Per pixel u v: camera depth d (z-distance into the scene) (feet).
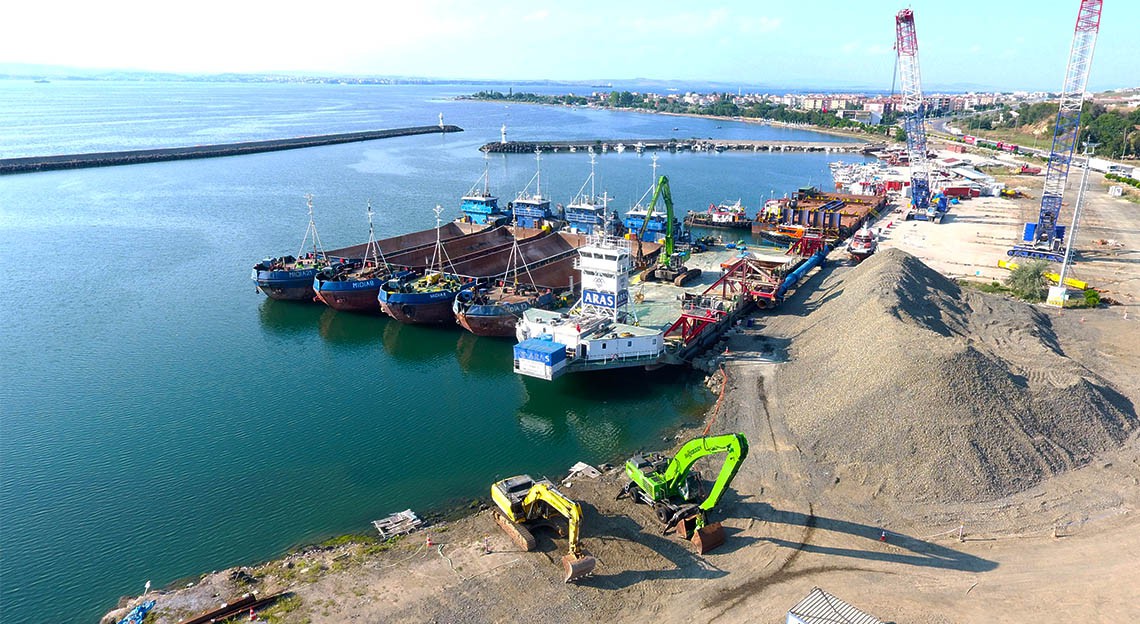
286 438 182.29
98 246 387.34
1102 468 150.30
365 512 148.46
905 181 629.10
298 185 622.54
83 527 142.72
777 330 249.55
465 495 155.63
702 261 346.95
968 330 223.92
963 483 142.20
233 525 143.33
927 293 246.27
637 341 213.25
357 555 129.18
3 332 257.96
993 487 142.00
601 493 147.64
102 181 615.98
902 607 111.65
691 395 207.92
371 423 191.93
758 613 111.45
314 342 255.70
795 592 116.06
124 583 125.80
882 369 173.58
